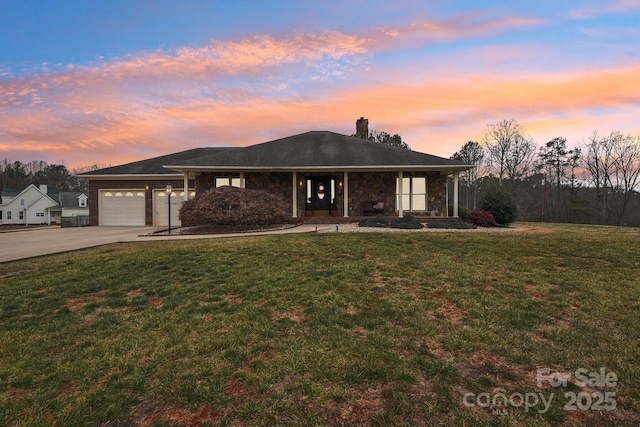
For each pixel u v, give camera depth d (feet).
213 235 37.52
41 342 11.13
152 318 12.87
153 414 7.24
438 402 7.47
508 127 127.95
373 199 53.57
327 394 7.79
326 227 43.09
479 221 46.14
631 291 15.06
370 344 10.27
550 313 12.66
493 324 11.71
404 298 14.35
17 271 21.15
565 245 26.09
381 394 7.80
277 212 44.14
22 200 146.72
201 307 13.85
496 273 18.12
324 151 54.85
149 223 62.64
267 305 13.82
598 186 117.50
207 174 54.54
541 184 130.00
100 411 7.36
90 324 12.57
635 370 8.69
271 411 7.20
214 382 8.38
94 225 63.62
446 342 10.35
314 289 15.64
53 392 8.18
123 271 19.97
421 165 48.21
